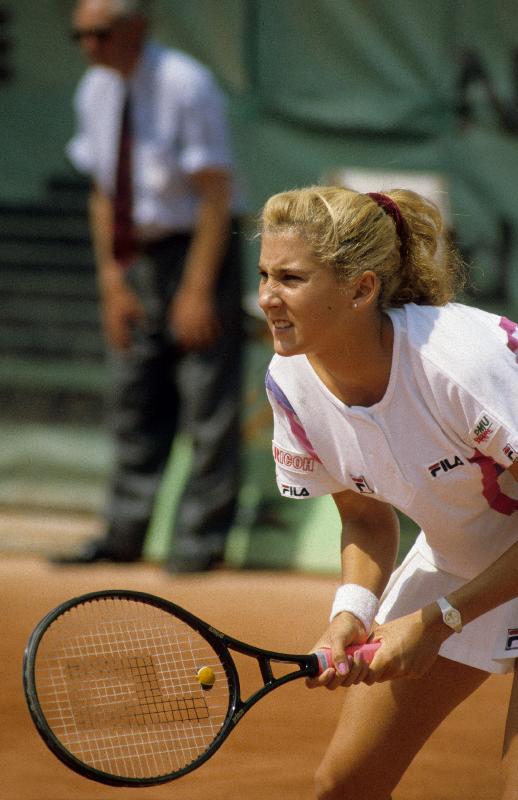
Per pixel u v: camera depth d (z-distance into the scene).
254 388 23.88
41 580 21.45
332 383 9.45
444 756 14.05
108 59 20.42
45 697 14.97
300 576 22.09
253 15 24.64
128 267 21.56
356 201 8.98
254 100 24.81
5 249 26.16
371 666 9.29
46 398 25.67
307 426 9.77
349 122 24.55
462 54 24.08
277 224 8.88
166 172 20.84
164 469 22.67
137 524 22.45
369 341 9.07
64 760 8.53
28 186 25.92
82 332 25.70
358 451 9.59
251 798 12.90
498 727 14.93
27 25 25.48
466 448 9.26
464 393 8.83
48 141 25.75
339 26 24.42
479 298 24.23
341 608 9.96
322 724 14.96
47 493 25.45
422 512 9.80
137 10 20.27
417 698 10.05
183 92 20.39
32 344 25.86
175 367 22.27
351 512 10.52
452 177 24.28
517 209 24.06
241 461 22.30
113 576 21.86
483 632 9.99
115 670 10.48
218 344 21.48
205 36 24.80
